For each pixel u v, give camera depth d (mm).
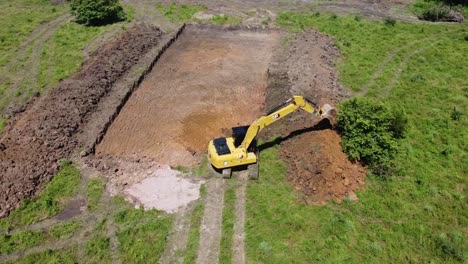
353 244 20484
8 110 30578
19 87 33438
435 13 46750
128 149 26891
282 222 21469
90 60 36875
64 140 26688
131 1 51219
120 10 45938
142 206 22656
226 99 32281
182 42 41562
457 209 22672
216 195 23359
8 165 24688
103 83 32281
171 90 33344
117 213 22016
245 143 23969
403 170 24984
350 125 25453
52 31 43406
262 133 27969
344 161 24750
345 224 21375
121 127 28922
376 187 23891
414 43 41469
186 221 21781
